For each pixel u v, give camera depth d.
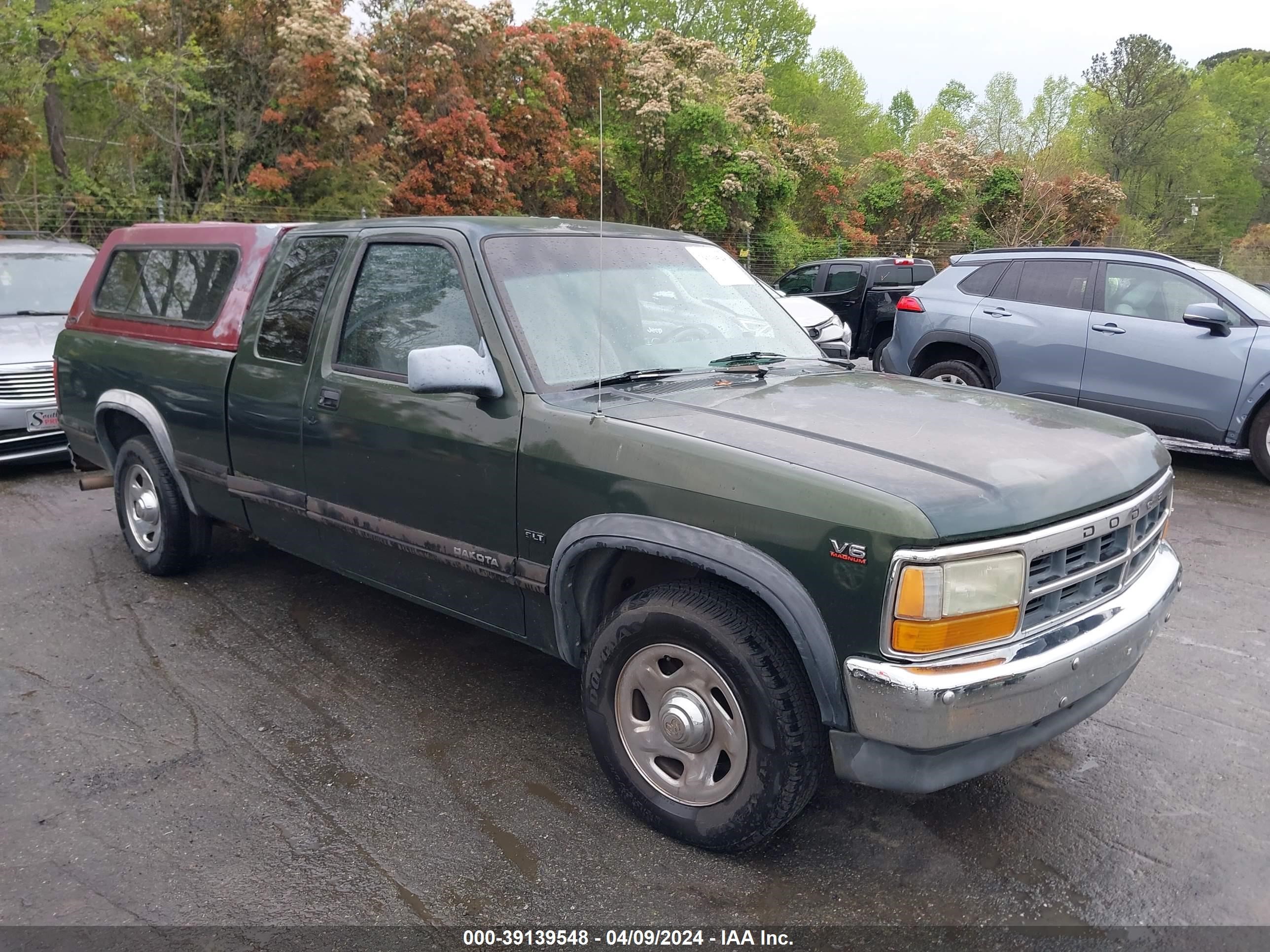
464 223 3.60
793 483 2.56
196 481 4.78
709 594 2.77
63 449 7.61
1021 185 32.97
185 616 4.77
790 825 3.07
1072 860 2.91
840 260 14.00
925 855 2.93
